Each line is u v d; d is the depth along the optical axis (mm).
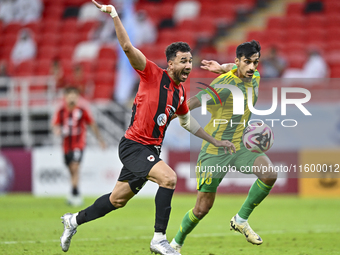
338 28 65375
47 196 44594
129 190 16312
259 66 54000
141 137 15945
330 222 28359
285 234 23953
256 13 70688
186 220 17875
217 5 70125
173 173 15469
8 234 23438
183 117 17188
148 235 23562
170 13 70000
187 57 15859
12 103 52531
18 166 46812
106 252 18562
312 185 42125
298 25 66562
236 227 18219
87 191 45344
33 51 66000
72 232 16781
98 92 57469
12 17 72375
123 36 15164
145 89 15883
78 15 72062
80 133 37281
